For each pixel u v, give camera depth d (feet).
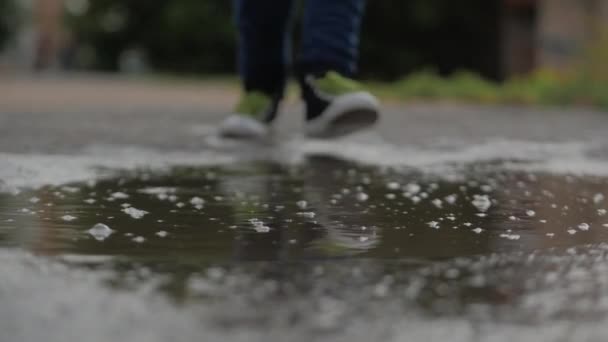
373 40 152.46
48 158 19.90
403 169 19.89
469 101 66.18
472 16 151.23
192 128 32.50
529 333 5.98
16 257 8.48
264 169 19.45
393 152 24.45
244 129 24.66
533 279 7.75
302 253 9.07
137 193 14.56
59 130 29.81
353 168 19.99
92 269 7.93
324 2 20.97
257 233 10.44
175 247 9.28
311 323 6.06
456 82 71.97
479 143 28.02
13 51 176.14
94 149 22.99
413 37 155.02
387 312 6.43
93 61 169.78
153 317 6.16
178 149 23.88
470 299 6.89
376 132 32.89
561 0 73.67
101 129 30.94
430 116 45.42
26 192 14.15
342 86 20.95
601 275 7.98
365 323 6.10
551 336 5.92
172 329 5.87
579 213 12.78
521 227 11.32
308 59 21.20
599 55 62.23
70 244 9.34
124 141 26.02
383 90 78.95
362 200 14.16
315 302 6.69
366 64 154.10
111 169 18.53
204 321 6.06
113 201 13.35
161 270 7.91
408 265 8.41
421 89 69.15
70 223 10.91
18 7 171.12
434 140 29.14
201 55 156.04
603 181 17.58
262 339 5.65
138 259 8.49
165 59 161.89
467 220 11.94
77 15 163.02
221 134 24.98
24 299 6.68
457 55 155.53
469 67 155.02
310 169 19.58
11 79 95.50
